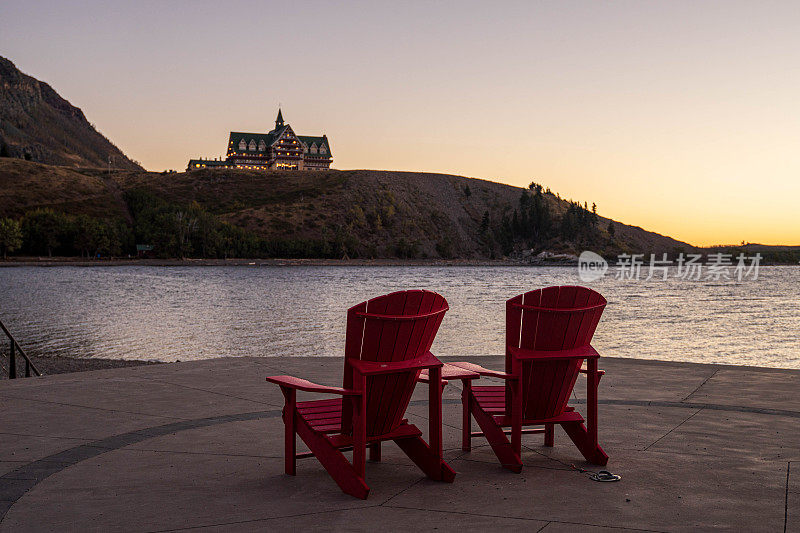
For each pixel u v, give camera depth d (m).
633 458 4.19
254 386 7.19
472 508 3.20
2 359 16.61
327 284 74.00
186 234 143.38
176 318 34.06
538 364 3.88
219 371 8.24
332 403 4.08
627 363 8.70
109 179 182.62
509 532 2.82
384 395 3.54
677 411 5.72
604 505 3.21
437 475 3.73
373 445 4.26
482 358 9.29
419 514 3.11
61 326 29.48
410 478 3.82
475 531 2.84
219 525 2.97
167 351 22.45
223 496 3.47
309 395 6.75
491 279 102.00
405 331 3.41
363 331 3.38
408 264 169.88
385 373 3.42
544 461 4.16
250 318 34.62
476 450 4.51
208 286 65.94
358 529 2.89
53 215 131.88
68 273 90.31
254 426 5.30
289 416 3.87
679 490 3.48
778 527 2.88
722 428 5.05
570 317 3.81
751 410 5.74
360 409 3.41
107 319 33.00
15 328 28.41
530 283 86.31
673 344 26.64
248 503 3.33
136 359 20.44
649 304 52.38
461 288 72.44
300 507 3.25
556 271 158.50
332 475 3.55
